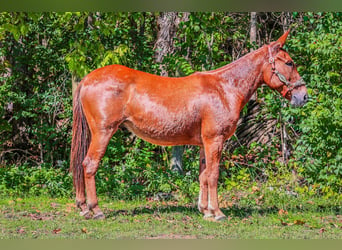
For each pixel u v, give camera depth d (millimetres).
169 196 9688
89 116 7207
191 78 7426
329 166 8836
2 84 11938
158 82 7309
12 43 12086
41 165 10664
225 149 12180
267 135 12352
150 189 9805
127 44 11289
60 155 12180
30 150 12672
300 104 7492
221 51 11156
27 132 12641
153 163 10656
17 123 12656
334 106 8672
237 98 7418
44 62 12156
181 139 7410
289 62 7508
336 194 8797
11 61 12414
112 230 6738
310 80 9758
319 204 9047
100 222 7164
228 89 7402
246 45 12422
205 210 7664
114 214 7816
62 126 12133
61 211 8023
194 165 10969
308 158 9094
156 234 6562
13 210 8023
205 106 7242
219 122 7254
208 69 10703
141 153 10875
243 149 11805
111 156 10930
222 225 7113
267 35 12852
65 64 11992
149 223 7199
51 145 11961
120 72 7230
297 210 8492
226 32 11188
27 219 7352
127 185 9867
